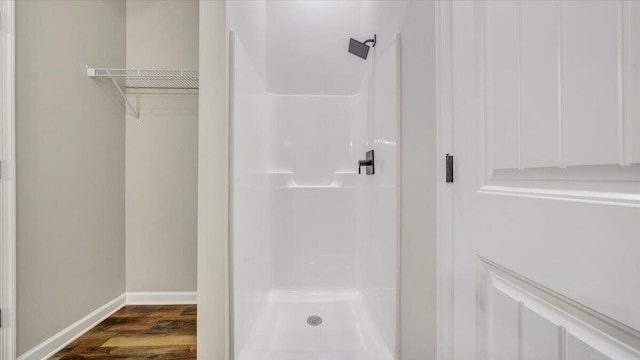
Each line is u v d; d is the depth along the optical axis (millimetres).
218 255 1168
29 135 1402
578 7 428
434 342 885
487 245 641
